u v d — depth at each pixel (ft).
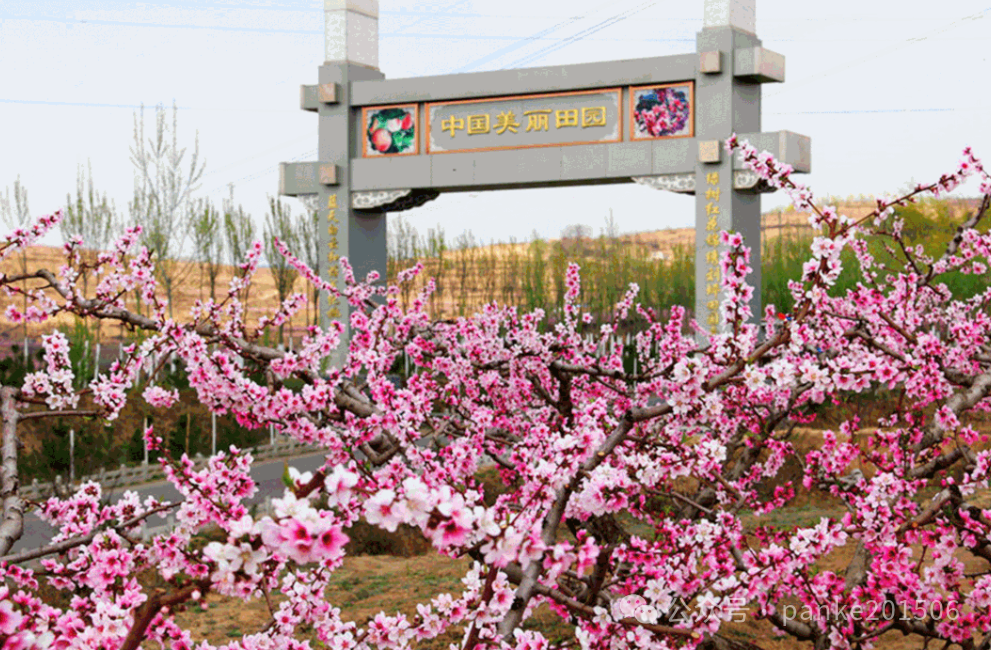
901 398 19.71
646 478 14.38
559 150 91.91
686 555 15.29
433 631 14.62
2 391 17.66
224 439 78.79
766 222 233.96
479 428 19.84
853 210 173.68
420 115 98.53
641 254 195.93
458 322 26.20
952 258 25.14
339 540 7.61
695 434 19.10
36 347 102.94
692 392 13.56
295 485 7.84
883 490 16.61
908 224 130.41
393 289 25.95
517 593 12.29
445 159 96.78
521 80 92.94
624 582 15.92
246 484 15.11
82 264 20.07
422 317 25.04
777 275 135.54
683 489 25.36
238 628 36.86
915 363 18.78
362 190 100.22
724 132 85.71
